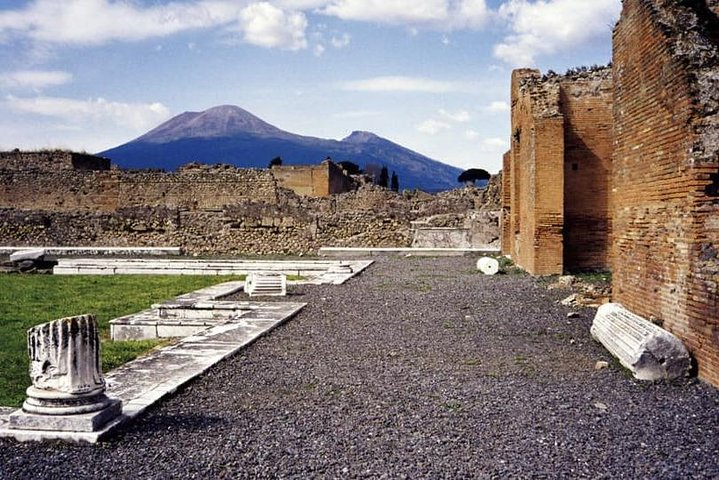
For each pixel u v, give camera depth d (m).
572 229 23.58
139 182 46.59
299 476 6.07
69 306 17.61
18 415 6.99
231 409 8.09
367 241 37.03
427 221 37.44
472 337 12.54
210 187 46.06
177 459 6.46
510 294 18.22
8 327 14.44
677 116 10.59
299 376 9.70
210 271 26.95
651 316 11.74
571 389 8.97
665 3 11.48
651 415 7.84
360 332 13.11
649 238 11.87
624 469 6.23
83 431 6.93
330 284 20.92
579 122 23.41
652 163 11.77
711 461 6.42
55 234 38.50
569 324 13.67
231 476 6.07
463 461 6.43
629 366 9.63
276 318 14.25
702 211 9.84
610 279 20.67
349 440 7.01
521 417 7.77
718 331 8.91
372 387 9.11
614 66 14.44
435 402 8.39
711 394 8.68
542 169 22.39
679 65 10.49
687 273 10.05
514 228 28.19
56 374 7.04
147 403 7.97
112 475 6.09
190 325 14.40
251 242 37.31
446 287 20.02
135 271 27.02
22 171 47.31
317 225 37.12
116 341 13.60
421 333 12.97
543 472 6.16
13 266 27.33
